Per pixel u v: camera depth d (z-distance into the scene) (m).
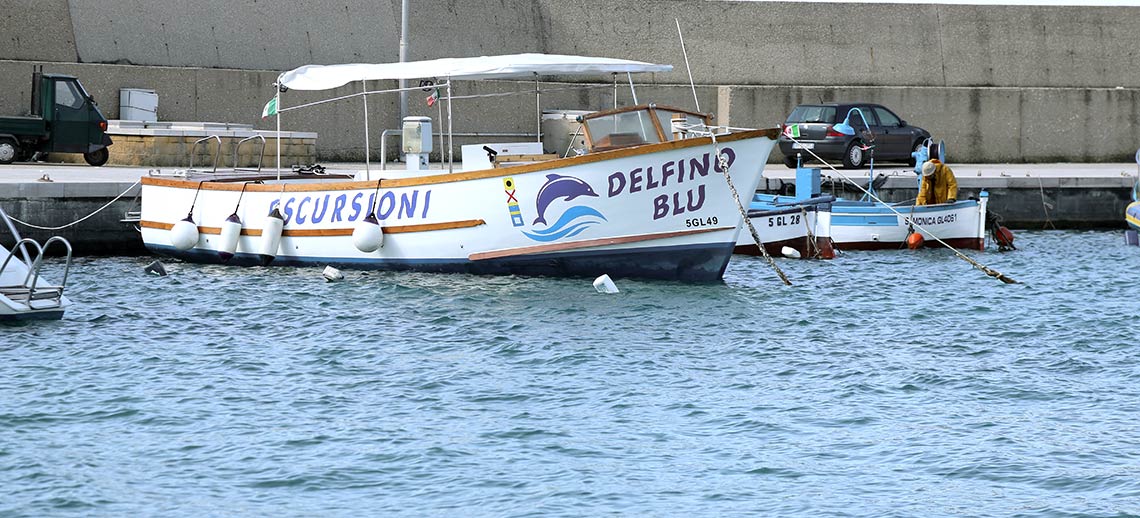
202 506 15.08
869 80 62.25
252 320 26.14
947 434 17.89
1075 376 21.48
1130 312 27.94
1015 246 41.62
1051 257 38.62
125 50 52.91
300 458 16.75
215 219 34.19
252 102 52.94
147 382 20.69
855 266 35.53
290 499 15.30
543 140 55.50
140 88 51.31
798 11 61.88
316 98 53.38
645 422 18.50
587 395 20.05
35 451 16.97
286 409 19.12
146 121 49.00
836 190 45.56
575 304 28.00
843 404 19.53
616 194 29.92
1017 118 60.66
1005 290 31.20
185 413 18.83
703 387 20.59
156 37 53.56
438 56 58.59
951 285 31.95
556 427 18.20
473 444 17.38
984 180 47.88
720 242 30.23
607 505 15.13
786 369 21.92
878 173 49.06
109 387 20.30
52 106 45.78
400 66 32.56
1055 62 63.66
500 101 55.94
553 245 30.48
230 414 18.83
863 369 21.91
